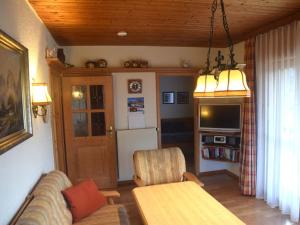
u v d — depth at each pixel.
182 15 2.86
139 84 4.45
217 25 3.30
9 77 1.64
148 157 3.07
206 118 4.46
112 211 2.45
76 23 3.02
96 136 4.20
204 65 4.74
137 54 4.47
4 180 1.53
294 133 2.94
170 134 6.77
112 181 4.26
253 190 3.70
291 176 3.02
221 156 4.47
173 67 4.52
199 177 4.71
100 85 4.18
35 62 2.47
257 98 3.53
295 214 2.95
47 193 1.97
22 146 1.89
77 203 2.29
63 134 4.09
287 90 3.03
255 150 3.63
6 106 1.57
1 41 1.51
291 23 2.94
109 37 3.79
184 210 2.09
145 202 2.26
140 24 3.17
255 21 3.16
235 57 4.36
